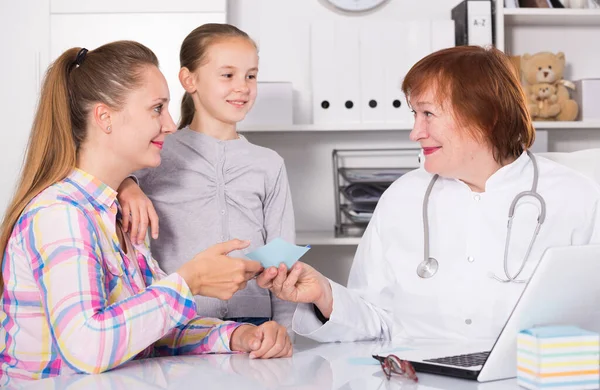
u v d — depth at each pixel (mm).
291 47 2941
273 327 1240
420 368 1032
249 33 2939
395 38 2713
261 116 2674
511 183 1419
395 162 2982
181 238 1908
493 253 1396
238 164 1981
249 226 1957
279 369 1094
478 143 1366
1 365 1219
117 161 1338
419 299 1432
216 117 2004
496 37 2740
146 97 1330
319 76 2705
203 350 1331
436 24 2715
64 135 1284
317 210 2977
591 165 1685
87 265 1140
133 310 1116
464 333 1397
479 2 2736
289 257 1271
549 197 1413
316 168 2977
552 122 2746
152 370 1100
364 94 2709
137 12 2543
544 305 938
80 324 1089
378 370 1068
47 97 1307
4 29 2541
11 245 1208
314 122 2705
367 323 1406
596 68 3021
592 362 863
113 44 1366
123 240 1425
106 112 1306
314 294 1333
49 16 2543
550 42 3014
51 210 1181
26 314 1205
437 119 1356
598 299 957
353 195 2797
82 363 1082
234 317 1951
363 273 1538
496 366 955
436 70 1350
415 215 1472
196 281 1193
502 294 1381
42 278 1144
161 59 2543
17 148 2543
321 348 1317
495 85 1345
